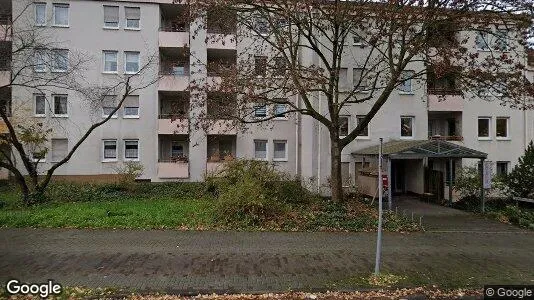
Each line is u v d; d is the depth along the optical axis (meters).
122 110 24.22
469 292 6.86
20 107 22.16
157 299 6.26
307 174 22.75
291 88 13.26
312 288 6.82
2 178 22.97
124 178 21.03
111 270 7.61
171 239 10.22
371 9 13.03
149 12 24.44
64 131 23.69
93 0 24.06
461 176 19.86
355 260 8.60
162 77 23.03
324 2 13.55
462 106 23.64
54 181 22.47
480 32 13.21
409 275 7.64
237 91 13.27
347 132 23.09
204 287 6.79
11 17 23.98
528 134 24.64
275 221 12.10
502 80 12.55
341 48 14.05
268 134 24.44
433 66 12.61
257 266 8.04
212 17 14.32
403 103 23.42
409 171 23.83
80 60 20.53
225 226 11.68
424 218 14.83
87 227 11.45
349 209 13.95
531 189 18.03
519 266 8.45
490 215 15.32
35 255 8.57
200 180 24.02
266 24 15.31
